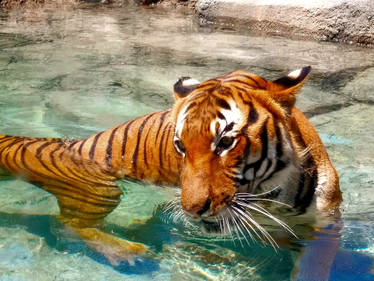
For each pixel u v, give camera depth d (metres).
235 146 3.18
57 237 3.58
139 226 3.73
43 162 4.34
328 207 3.68
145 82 6.66
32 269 3.22
